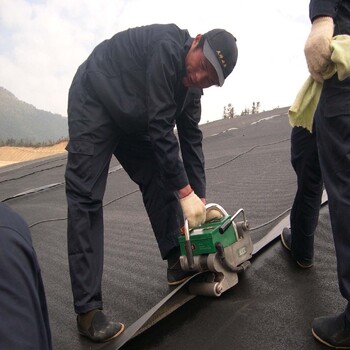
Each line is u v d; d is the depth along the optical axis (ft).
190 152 6.36
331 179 4.12
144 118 5.29
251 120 33.14
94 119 5.25
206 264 5.29
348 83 3.94
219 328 4.94
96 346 5.00
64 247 9.20
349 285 3.92
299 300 5.23
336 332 4.24
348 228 3.91
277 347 4.50
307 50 4.01
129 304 5.91
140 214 10.54
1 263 1.95
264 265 6.07
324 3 3.95
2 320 1.85
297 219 5.54
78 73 5.60
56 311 6.13
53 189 17.24
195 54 4.96
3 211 2.20
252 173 12.18
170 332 4.99
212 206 5.72
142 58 5.09
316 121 4.34
